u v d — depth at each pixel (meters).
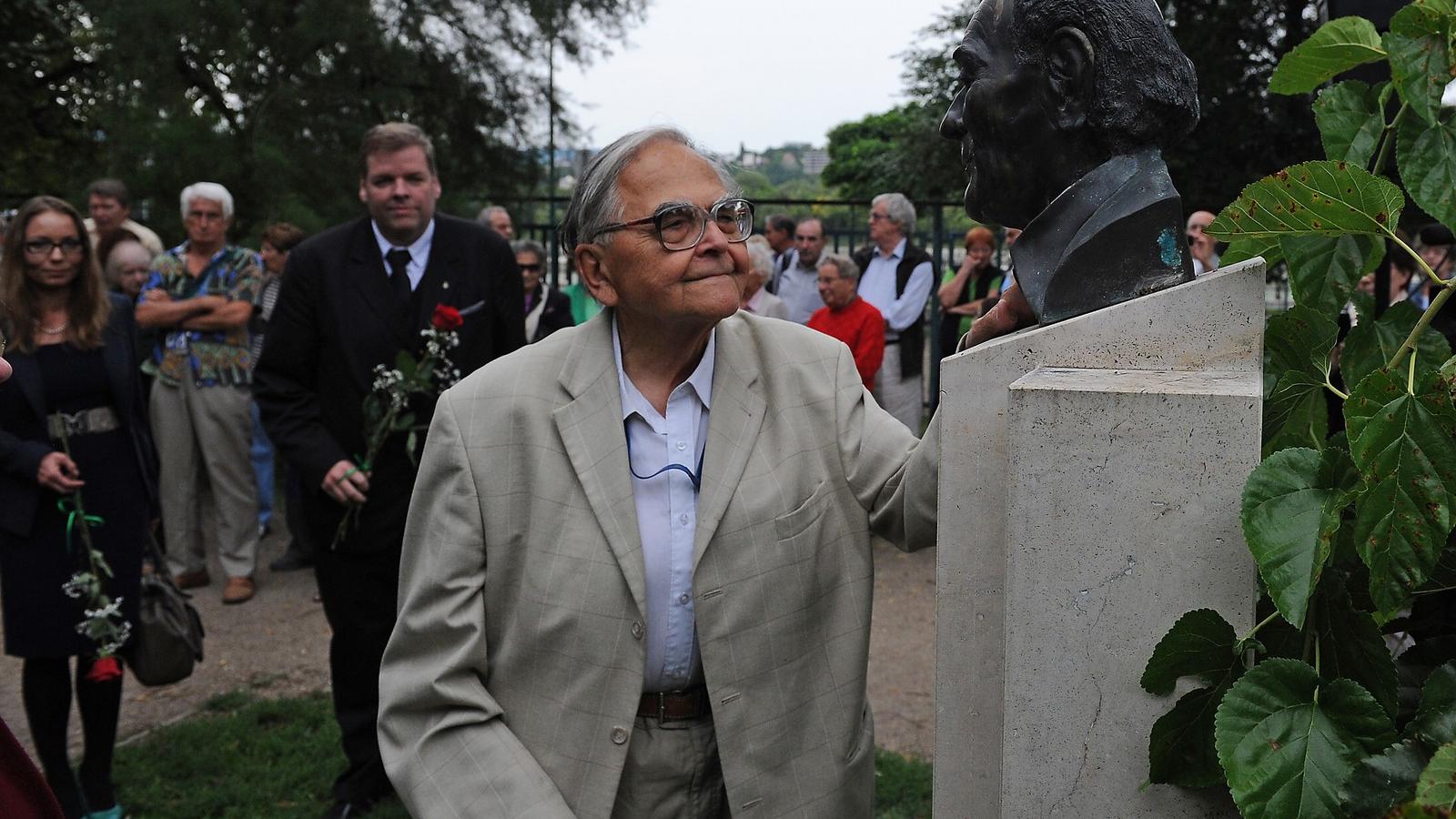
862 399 1.78
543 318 5.87
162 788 3.71
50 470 3.23
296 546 6.38
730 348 1.76
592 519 1.66
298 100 10.05
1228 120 8.65
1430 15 1.34
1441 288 1.22
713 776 1.74
